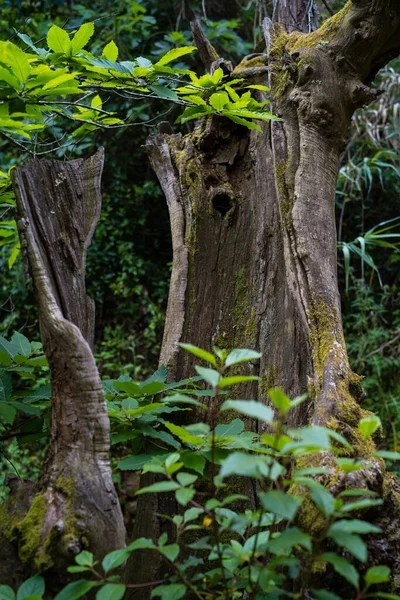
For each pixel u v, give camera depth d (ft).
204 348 8.59
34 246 6.90
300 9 10.54
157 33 19.89
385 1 8.17
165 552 4.55
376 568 3.99
